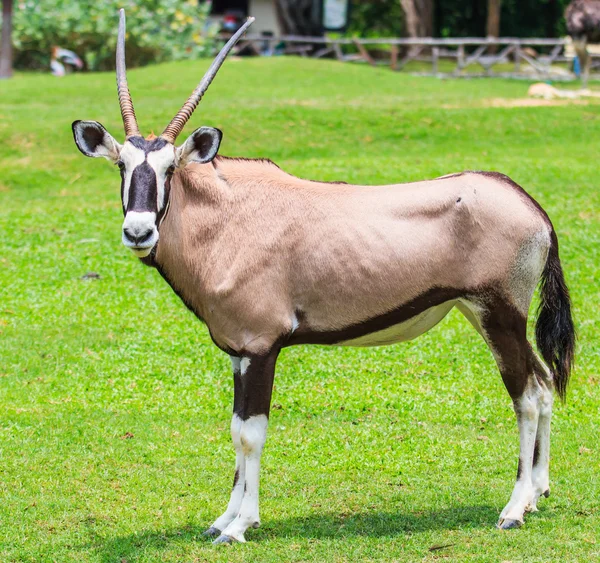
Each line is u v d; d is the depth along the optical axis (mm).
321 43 44156
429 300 7055
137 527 7195
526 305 7133
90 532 7109
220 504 7617
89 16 37938
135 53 38094
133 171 6641
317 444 8805
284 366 10891
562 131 23453
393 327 7148
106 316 12719
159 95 28359
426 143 22844
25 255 15398
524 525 6980
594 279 13594
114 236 16500
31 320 12539
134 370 10812
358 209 7082
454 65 41750
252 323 6992
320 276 6996
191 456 8594
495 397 9945
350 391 10133
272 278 6992
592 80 36781
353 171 19562
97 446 8797
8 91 28953
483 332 7145
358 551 6625
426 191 7090
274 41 42969
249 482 6953
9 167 21234
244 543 6824
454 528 7016
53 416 9508
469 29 54125
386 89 30406
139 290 13828
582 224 15984
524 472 7102
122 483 8000
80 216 17812
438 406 9711
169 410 9734
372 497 7660
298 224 7039
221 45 40438
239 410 7109
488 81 34938
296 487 7898
